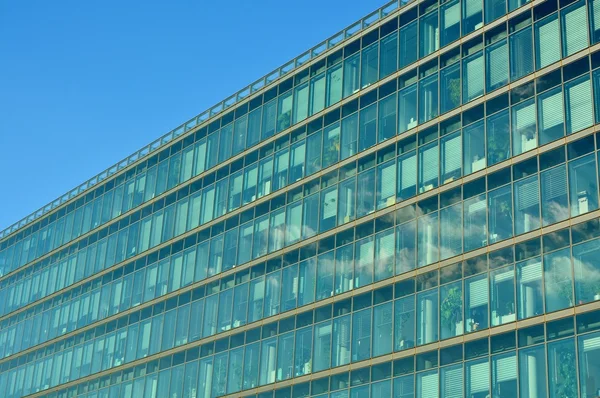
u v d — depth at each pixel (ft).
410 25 190.60
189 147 236.02
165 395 214.07
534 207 157.07
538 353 148.15
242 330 201.36
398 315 171.53
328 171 196.34
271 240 203.31
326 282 187.32
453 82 178.09
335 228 190.08
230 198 217.97
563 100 158.81
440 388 159.94
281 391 187.42
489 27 175.01
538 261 153.28
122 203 251.60
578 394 141.18
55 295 264.11
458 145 172.96
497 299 156.87
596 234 146.92
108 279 245.86
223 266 212.64
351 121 195.42
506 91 168.25
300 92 210.38
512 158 163.22
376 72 194.08
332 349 180.75
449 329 162.30
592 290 144.46
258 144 215.92
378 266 178.60
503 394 150.61
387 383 168.76
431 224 172.14
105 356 236.63
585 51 158.10
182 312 218.79
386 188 183.21
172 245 229.25
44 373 256.52
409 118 183.83
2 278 291.38
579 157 153.38
